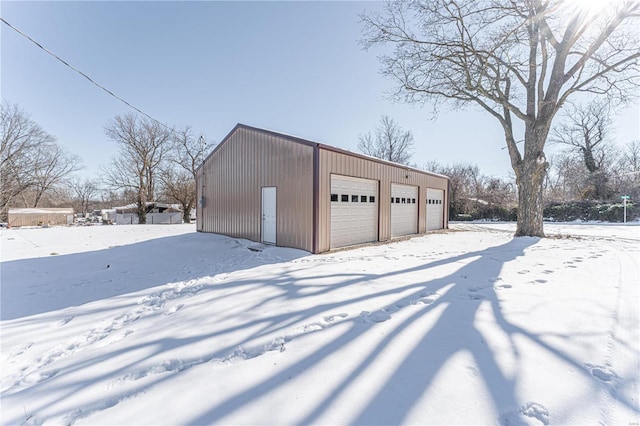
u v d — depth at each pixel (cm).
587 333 233
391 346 218
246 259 670
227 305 337
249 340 242
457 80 961
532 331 238
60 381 199
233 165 1012
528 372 179
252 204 922
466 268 496
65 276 573
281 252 733
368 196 941
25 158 2517
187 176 2550
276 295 363
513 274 446
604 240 885
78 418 158
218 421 146
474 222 2289
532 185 945
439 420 141
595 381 170
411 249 768
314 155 724
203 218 1223
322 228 738
